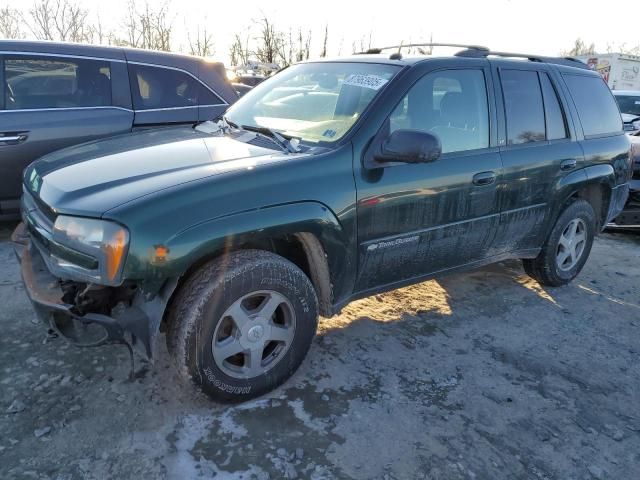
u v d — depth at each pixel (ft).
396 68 11.18
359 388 9.96
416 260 11.24
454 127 11.55
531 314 13.66
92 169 9.25
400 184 10.32
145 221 7.78
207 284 8.43
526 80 13.28
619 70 69.87
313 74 12.51
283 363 9.58
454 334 12.30
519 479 8.13
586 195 15.66
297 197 9.06
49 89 16.15
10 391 9.14
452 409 9.59
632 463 8.65
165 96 17.74
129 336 8.27
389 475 7.97
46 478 7.45
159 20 66.54
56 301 8.28
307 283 9.48
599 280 16.55
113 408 8.90
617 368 11.41
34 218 9.10
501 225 12.55
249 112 12.40
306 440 8.51
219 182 8.47
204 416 8.88
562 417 9.64
